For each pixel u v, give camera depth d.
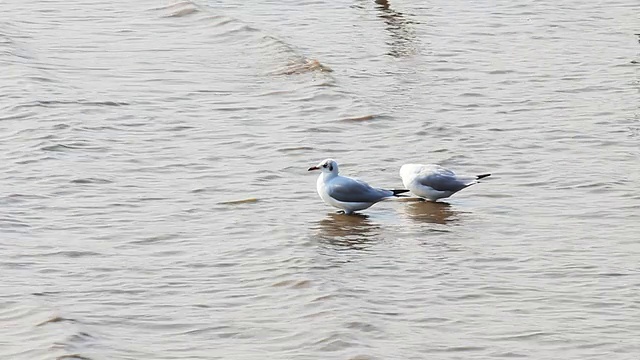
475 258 18.02
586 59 29.83
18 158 22.41
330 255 18.06
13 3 33.78
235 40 30.75
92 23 32.12
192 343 15.12
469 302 16.45
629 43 31.22
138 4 33.84
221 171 22.05
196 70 28.42
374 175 21.84
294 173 21.98
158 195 20.80
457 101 26.48
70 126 24.14
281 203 20.45
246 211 20.03
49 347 14.80
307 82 27.33
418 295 16.64
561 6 34.78
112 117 24.92
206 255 18.16
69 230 19.14
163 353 14.80
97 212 19.95
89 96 26.14
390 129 24.50
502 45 30.97
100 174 21.75
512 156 22.94
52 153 22.69
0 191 20.73
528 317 15.95
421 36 31.52
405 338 15.23
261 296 16.62
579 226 19.36
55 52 29.44
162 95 26.52
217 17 32.22
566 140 23.91
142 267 17.67
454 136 24.09
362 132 24.30
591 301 16.48
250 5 34.19
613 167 22.30
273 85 27.30
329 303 16.23
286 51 29.39
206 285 17.05
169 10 33.12
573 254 18.19
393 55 29.80
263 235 18.94
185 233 19.08
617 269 17.59
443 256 18.09
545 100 26.62
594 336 15.35
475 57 29.88
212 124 24.73
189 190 21.06
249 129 24.44
